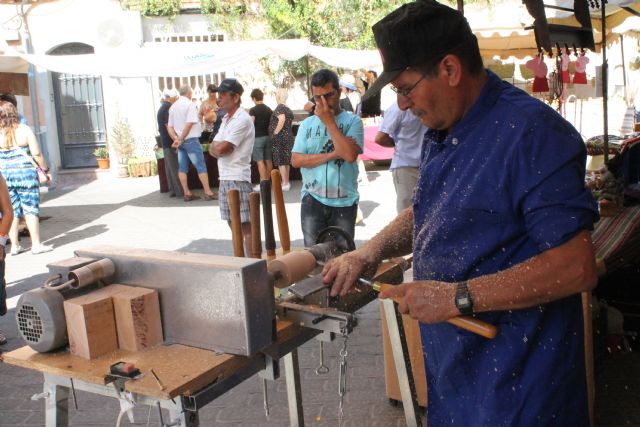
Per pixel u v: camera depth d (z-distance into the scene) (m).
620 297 4.07
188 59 8.30
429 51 1.51
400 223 2.03
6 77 7.72
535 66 4.07
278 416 3.45
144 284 1.89
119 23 13.99
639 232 3.68
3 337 4.61
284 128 10.72
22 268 6.81
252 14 15.33
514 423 1.62
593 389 2.97
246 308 1.69
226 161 5.70
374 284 1.83
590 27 4.06
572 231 1.43
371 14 15.74
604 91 4.49
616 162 4.45
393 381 3.42
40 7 13.66
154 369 1.68
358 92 12.45
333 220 4.36
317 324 1.87
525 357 1.61
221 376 1.71
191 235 8.04
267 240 2.49
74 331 1.82
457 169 1.61
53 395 1.92
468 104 1.59
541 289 1.47
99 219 9.39
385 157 12.17
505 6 10.95
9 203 4.30
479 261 1.60
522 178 1.49
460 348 1.69
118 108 14.15
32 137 7.29
